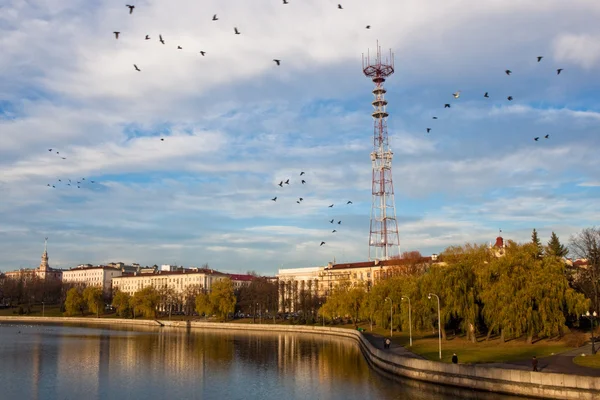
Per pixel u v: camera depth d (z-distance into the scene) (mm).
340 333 179625
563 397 62406
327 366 103125
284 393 77312
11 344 147500
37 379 89812
